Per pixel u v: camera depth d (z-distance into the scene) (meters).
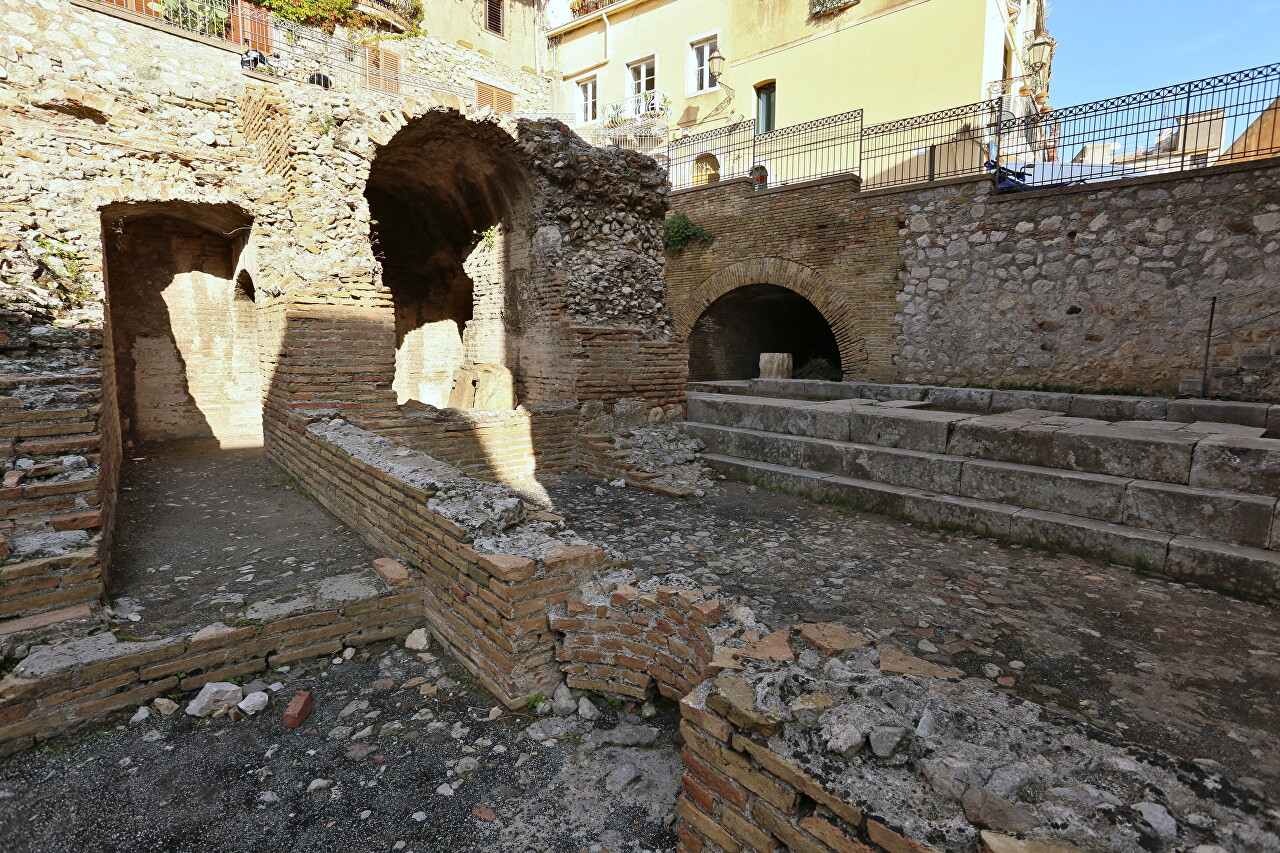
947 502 5.72
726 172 18.69
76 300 6.52
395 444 5.59
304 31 13.91
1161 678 3.19
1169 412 7.57
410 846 2.31
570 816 2.47
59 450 4.21
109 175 6.97
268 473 7.08
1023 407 8.59
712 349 15.41
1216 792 1.68
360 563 4.36
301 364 6.45
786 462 7.31
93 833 2.32
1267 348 8.24
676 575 3.48
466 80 18.81
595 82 22.33
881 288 11.60
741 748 2.08
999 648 3.50
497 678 3.20
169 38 9.98
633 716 3.10
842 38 16.81
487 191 8.93
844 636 2.69
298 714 2.99
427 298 11.48
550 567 3.21
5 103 6.47
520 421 7.57
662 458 7.71
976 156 13.98
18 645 2.95
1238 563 4.32
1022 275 10.10
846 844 1.75
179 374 9.47
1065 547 5.09
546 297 8.32
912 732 1.96
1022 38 18.94
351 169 6.92
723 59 19.06
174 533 4.97
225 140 7.69
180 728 2.93
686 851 2.26
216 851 2.26
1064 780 1.76
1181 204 8.73
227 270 9.70
